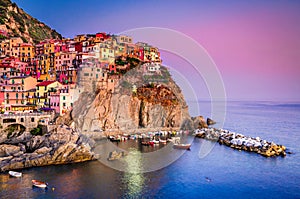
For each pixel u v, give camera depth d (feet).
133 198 178.70
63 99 330.54
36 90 354.74
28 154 246.27
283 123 599.98
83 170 227.81
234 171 238.89
